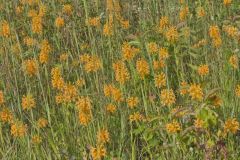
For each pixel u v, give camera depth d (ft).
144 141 7.98
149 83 8.48
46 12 11.97
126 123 8.13
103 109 7.96
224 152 7.01
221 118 7.72
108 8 10.69
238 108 8.05
